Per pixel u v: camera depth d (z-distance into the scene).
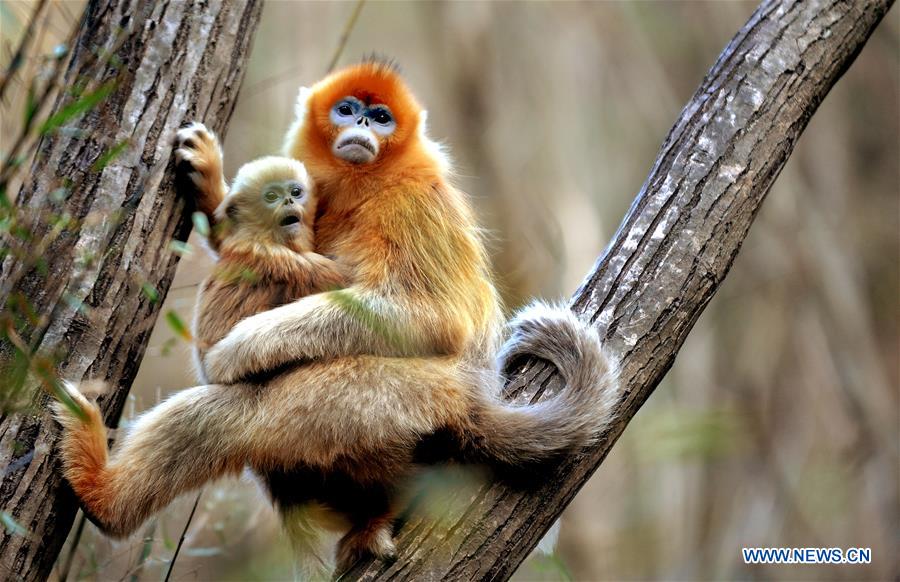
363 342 9.38
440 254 9.96
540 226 23.56
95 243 8.81
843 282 24.42
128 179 9.02
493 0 25.02
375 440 8.96
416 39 24.92
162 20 9.38
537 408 9.02
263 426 9.02
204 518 11.89
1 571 8.34
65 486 8.75
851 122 25.86
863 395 23.67
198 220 8.33
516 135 24.55
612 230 25.44
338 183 10.42
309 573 9.86
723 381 24.58
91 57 9.12
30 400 8.33
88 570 10.68
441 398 9.10
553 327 9.38
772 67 10.27
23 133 7.51
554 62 25.03
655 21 25.66
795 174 25.08
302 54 24.02
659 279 9.52
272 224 9.83
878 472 22.94
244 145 22.16
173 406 9.13
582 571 22.36
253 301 9.72
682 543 22.84
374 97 10.59
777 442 23.75
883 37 25.88
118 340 8.90
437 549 8.62
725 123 10.06
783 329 24.42
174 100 9.33
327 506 9.45
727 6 25.41
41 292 8.64
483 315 10.12
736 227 9.76
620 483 22.64
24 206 8.86
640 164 25.66
